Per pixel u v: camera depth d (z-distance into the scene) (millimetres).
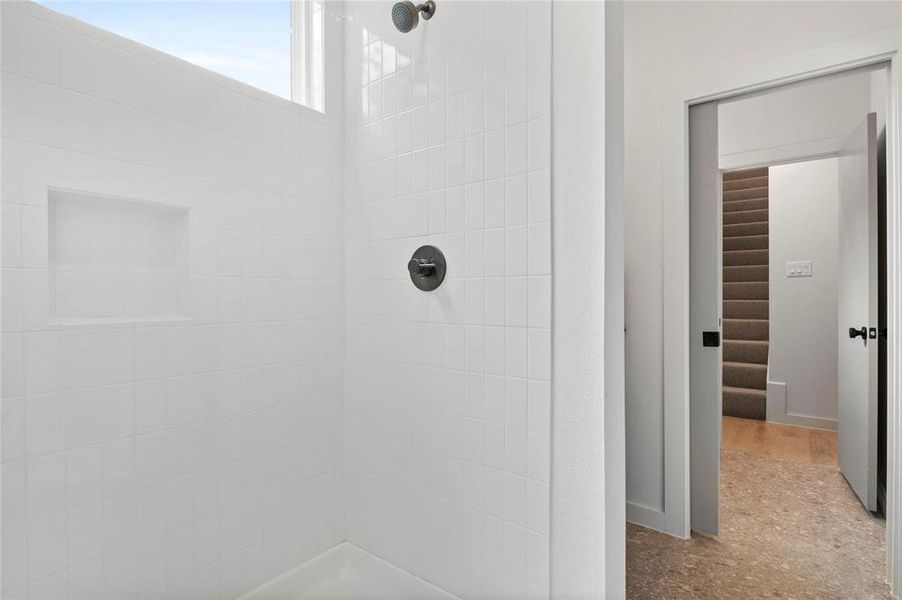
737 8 1953
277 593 1642
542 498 1343
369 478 1808
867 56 1688
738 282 4609
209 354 1459
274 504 1644
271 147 1634
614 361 1248
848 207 2488
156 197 1332
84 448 1194
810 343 3773
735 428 3771
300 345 1731
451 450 1553
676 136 2090
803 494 2551
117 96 1254
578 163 1271
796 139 2863
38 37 1118
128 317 1312
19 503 1090
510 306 1407
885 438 2332
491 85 1449
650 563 1896
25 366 1099
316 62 1852
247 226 1562
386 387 1743
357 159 1842
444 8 1564
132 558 1286
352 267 1860
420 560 1644
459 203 1526
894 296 1683
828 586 1738
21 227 1094
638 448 2244
